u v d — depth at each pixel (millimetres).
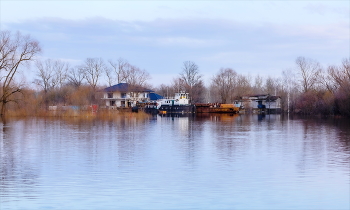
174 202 25688
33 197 26547
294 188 28875
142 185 29547
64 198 26406
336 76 140125
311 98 153125
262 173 33531
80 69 187750
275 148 48188
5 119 104562
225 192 27828
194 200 26109
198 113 173500
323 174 33219
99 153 43875
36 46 114625
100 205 25078
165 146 50000
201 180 31094
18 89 115688
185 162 38469
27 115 118125
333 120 109500
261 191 28109
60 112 120188
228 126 86812
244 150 46438
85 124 88625
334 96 133500
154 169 35062
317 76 167000
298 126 86188
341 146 50094
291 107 181125
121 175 32688
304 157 41438
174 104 172625
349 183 30250
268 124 93688
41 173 33375
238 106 180000
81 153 43844
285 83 186750
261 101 189125
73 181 30672
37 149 46875
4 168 35406
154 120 110938
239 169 35125
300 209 24641
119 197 26656
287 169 35156
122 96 189250
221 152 44875
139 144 51969
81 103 122312
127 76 195750
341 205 25328
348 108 122812
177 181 30719
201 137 61406
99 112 133625
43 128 76438
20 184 29719
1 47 110000
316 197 26812
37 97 125250
